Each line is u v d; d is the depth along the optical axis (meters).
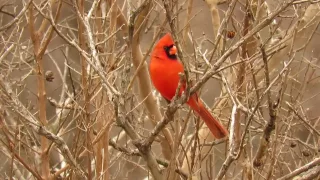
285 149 13.09
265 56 7.92
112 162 12.01
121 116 8.02
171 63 8.62
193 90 7.36
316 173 7.72
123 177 12.80
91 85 10.00
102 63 9.66
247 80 9.92
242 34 10.20
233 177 10.97
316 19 13.08
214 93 15.67
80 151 10.21
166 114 7.60
